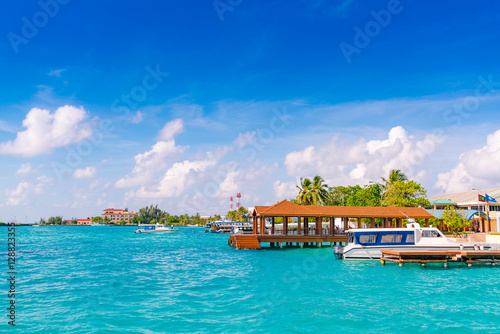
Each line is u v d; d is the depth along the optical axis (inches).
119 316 709.9
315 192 2974.9
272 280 1083.3
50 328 639.1
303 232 2164.1
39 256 1877.5
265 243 2458.2
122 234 5324.8
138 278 1137.4
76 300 839.1
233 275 1181.1
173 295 891.4
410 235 1453.0
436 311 737.0
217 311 745.6
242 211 7027.6
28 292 926.4
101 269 1350.9
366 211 2130.9
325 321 676.1
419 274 1179.3
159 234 5211.6
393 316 705.0
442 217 2443.4
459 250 1386.6
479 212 2423.7
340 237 2044.8
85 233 5885.8
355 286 985.5
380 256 1465.3
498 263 1380.4
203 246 2598.4
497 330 625.6
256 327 645.3
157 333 615.8
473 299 836.0
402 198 2625.5
